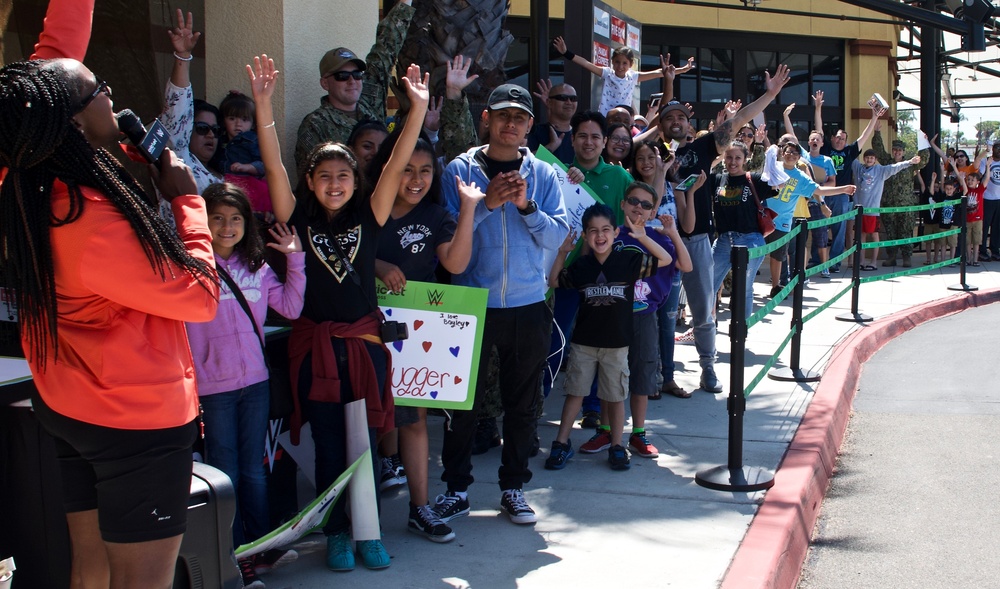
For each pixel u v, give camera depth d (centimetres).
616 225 563
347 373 401
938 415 717
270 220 430
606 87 841
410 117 392
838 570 448
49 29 288
